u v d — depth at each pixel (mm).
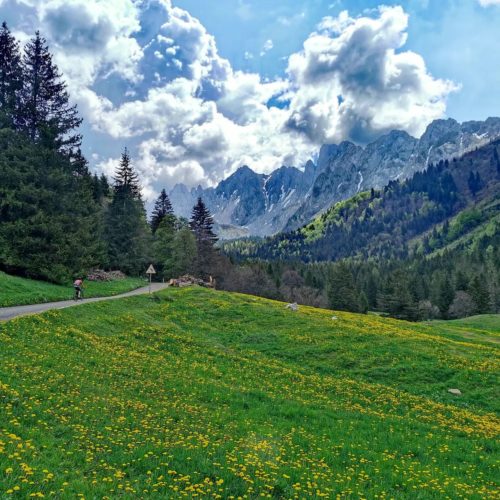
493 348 43406
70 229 62000
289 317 47625
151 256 119062
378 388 28844
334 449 15969
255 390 23406
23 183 55656
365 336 40875
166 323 41062
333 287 145000
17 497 8859
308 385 27234
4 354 20281
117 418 15570
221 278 132750
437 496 12641
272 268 188875
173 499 10117
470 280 165125
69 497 9242
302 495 11492
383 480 13570
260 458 13727
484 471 16047
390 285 144500
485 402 28609
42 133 59312
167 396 19953
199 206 132875
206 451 13727
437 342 41344
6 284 44875
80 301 45500
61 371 19625
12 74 60562
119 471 11148
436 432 20578
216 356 31359
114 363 23656
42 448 11789
